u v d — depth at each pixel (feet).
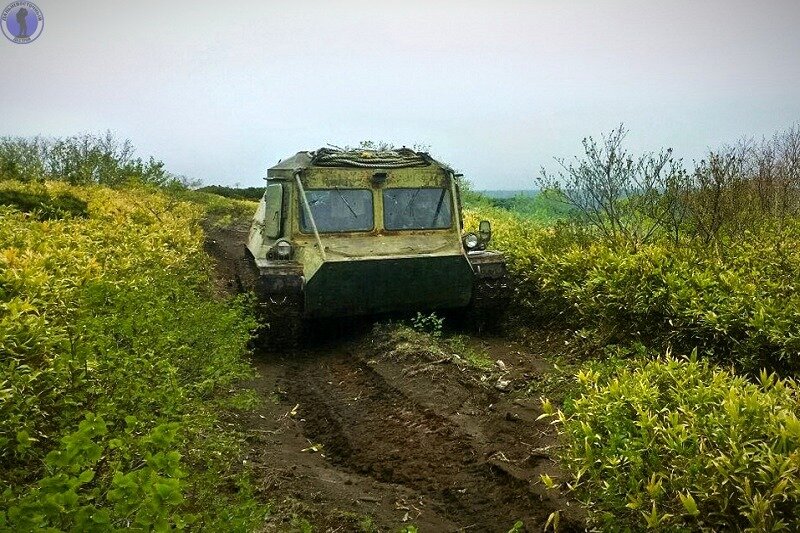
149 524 8.64
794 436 11.21
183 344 18.58
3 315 17.20
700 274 23.07
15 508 7.98
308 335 30.78
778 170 37.40
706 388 13.83
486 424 19.24
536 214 54.75
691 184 30.83
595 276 25.67
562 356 25.80
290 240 29.91
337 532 14.01
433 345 25.90
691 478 11.44
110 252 27.68
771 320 19.27
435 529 14.26
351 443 19.08
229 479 15.52
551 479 13.87
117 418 12.90
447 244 30.37
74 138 68.18
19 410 13.07
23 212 35.58
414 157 32.73
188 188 98.02
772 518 10.39
